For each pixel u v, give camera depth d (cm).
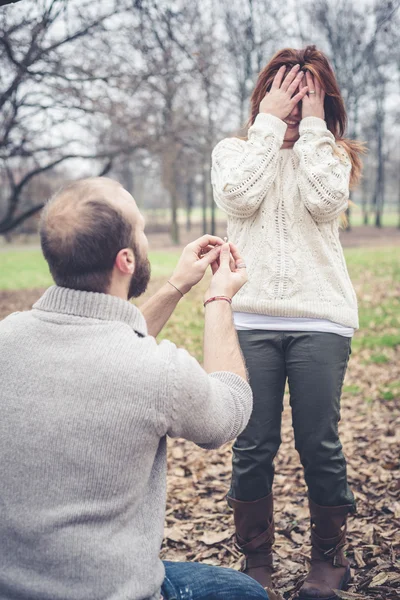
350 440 453
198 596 148
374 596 235
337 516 235
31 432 125
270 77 242
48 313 136
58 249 135
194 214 6594
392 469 380
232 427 141
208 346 155
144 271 147
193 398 130
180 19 653
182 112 1143
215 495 370
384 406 542
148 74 816
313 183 220
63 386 127
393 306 1082
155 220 4672
